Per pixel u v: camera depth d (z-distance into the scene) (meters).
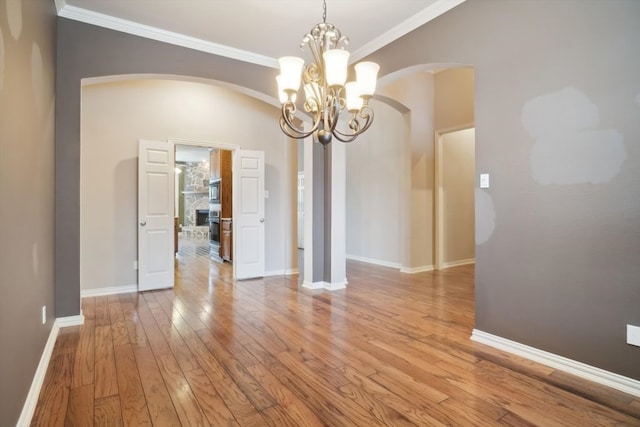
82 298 3.90
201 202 12.59
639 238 1.90
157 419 1.69
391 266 6.01
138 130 4.28
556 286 2.23
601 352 2.04
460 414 1.74
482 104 2.62
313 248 4.35
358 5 2.87
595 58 2.04
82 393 1.92
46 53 2.45
